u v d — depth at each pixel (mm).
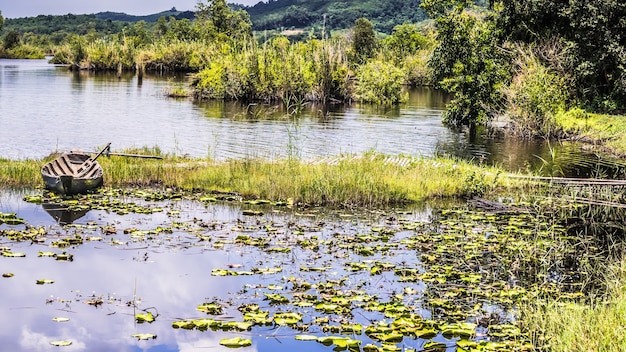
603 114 31688
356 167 17891
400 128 30656
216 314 8617
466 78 31719
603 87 33406
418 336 7891
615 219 15180
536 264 11164
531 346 7504
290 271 10375
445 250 11789
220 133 26625
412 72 68750
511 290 9539
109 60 74688
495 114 31594
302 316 8461
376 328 8008
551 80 31484
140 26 99062
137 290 9508
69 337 7926
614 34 32688
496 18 35594
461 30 31828
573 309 8125
